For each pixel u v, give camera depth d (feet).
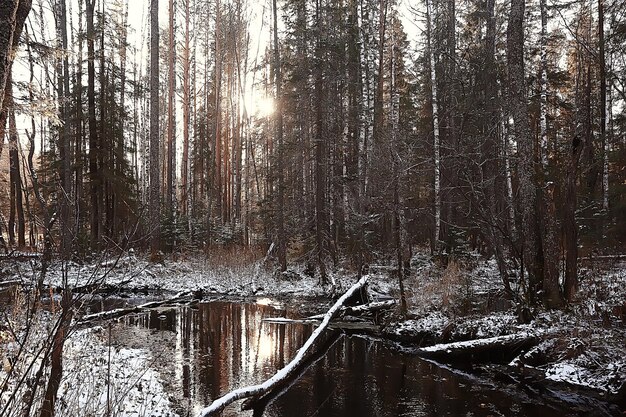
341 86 74.02
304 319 46.47
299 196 81.87
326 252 72.18
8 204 100.83
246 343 36.68
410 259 58.08
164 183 127.95
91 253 44.60
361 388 27.86
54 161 71.15
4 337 12.01
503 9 60.95
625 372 25.35
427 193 78.48
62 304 10.46
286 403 25.17
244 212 109.60
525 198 36.52
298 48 72.28
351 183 68.74
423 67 88.12
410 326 38.83
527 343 31.12
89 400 15.70
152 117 68.08
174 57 113.60
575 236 35.70
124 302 50.90
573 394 25.85
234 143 114.42
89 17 68.90
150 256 67.36
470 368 31.94
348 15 73.72
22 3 15.02
